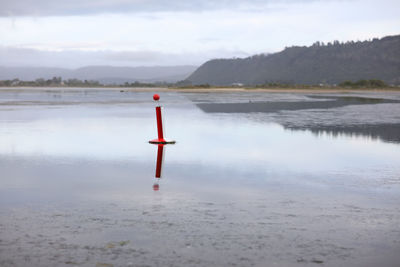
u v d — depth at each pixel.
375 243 4.54
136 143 12.71
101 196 6.41
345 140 13.80
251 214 5.54
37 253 4.16
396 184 7.50
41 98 50.66
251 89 147.25
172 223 5.11
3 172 8.27
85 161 9.58
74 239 4.54
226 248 4.32
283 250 4.29
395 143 13.15
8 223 5.05
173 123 19.38
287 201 6.24
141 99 49.38
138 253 4.17
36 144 12.31
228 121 20.59
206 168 8.86
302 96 70.69
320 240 4.60
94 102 40.47
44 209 5.66
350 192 6.89
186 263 3.94
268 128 17.39
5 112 25.73
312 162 9.71
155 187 7.05
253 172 8.46
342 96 72.81
